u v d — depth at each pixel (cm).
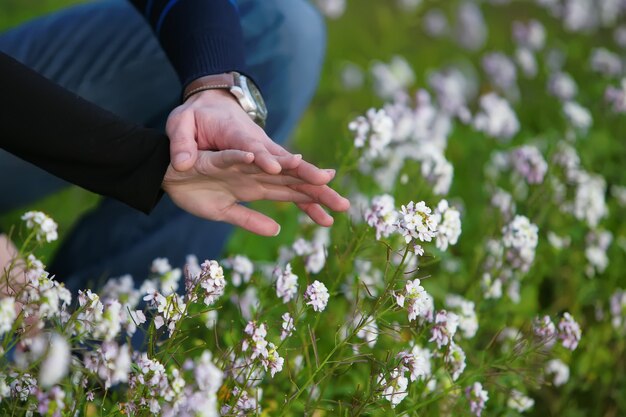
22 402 204
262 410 224
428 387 226
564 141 383
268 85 271
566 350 280
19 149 187
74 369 184
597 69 459
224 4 225
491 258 285
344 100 483
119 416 197
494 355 274
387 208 226
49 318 189
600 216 327
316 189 192
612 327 302
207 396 169
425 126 366
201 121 198
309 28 274
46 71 271
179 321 193
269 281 280
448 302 264
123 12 273
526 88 519
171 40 222
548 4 570
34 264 186
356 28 550
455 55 568
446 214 224
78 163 190
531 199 300
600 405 286
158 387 179
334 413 234
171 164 194
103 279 267
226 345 257
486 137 420
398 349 248
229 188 197
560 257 332
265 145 192
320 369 212
